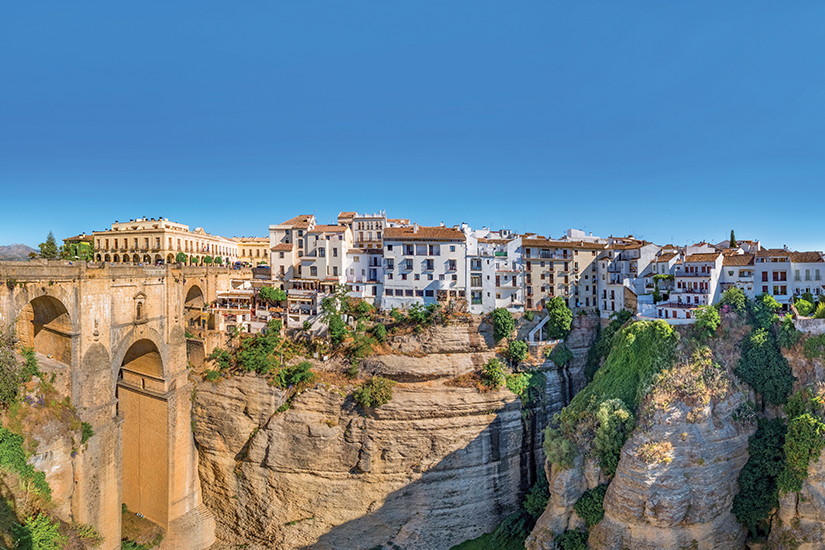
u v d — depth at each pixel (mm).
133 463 67125
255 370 65812
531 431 66625
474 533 62750
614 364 59875
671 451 48406
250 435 65250
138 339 58562
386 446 61938
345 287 76125
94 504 51344
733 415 51406
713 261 69188
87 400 51094
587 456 54312
